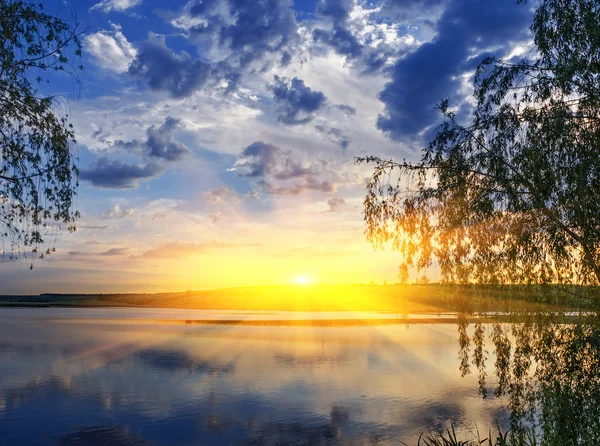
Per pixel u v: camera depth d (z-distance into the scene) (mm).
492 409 21609
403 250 8867
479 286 8242
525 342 8086
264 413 21359
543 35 7727
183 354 40156
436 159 8758
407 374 30562
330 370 32125
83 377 29781
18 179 10773
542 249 7641
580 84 7297
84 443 17547
